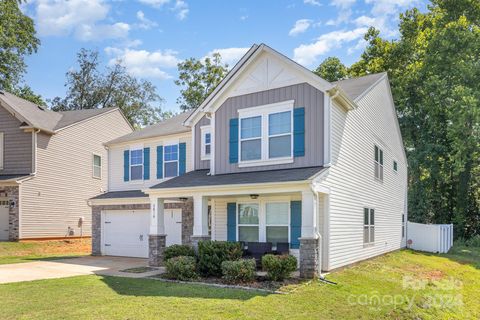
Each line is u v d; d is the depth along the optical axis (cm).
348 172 1448
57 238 2275
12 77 3391
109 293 940
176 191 1369
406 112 3164
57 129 2300
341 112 1395
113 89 4269
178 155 1852
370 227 1703
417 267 1644
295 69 1343
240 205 1452
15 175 2139
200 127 1716
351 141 1491
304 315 816
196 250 1291
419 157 2906
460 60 2750
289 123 1345
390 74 3177
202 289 989
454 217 2962
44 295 916
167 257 1291
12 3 3141
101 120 2666
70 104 4175
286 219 1341
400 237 2262
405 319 919
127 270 1337
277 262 1080
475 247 2628
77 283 1069
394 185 2177
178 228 1714
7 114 2208
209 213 1554
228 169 1461
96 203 1934
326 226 1259
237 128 1452
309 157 1295
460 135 2619
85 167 2512
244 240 1426
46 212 2212
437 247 2314
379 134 1902
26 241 2075
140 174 1977
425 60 2881
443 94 2741
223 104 1500
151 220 1447
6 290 972
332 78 3491
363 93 1645
